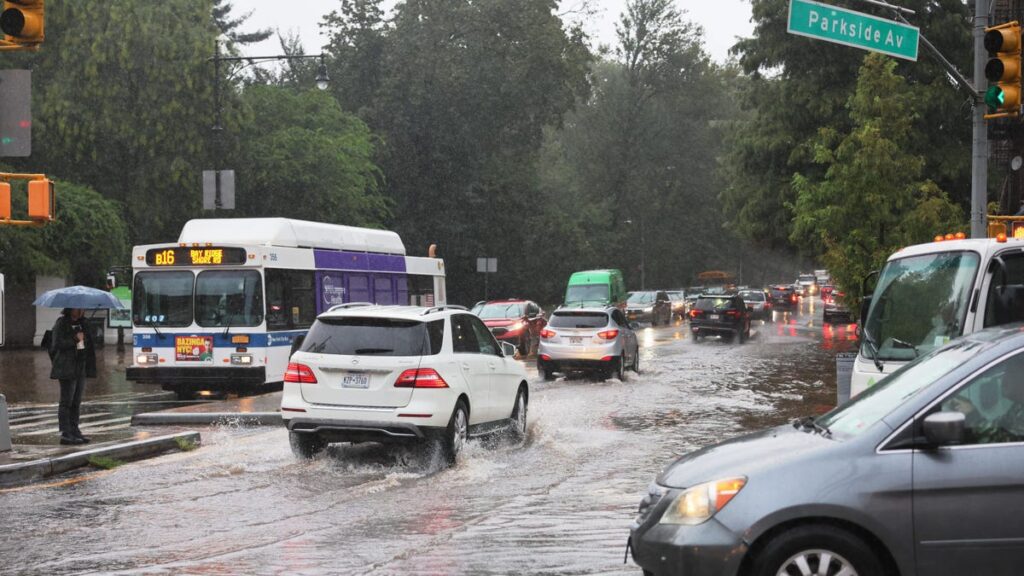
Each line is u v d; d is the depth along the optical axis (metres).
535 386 45.19
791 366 55.72
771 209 77.19
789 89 75.19
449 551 15.80
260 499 20.17
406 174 112.81
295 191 90.19
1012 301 18.88
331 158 90.19
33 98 76.38
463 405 24.89
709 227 183.88
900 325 20.48
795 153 73.75
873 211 41.91
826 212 42.53
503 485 21.69
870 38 29.05
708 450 12.38
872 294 21.39
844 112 74.00
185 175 77.31
